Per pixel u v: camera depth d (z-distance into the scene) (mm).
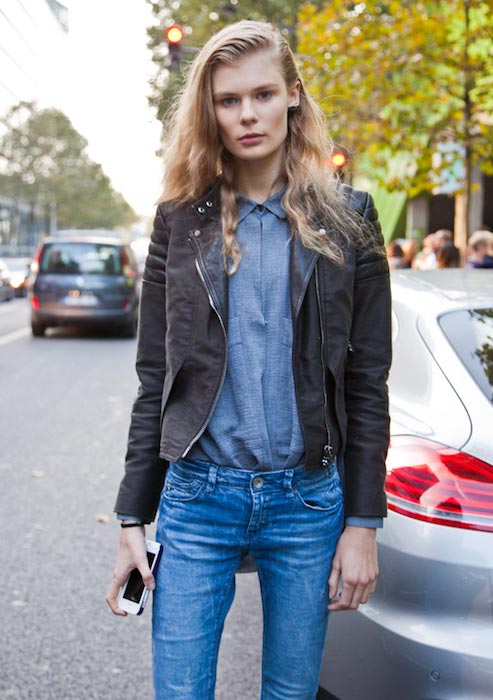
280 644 1823
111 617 3553
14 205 59094
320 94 11602
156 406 1864
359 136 11891
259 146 1751
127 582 1836
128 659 3207
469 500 2033
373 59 11656
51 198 58312
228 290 1743
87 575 3963
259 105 1741
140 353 1877
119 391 9219
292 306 1728
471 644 1956
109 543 4387
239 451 1737
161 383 1867
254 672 3158
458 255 10016
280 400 1742
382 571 2117
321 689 2318
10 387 9469
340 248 1760
